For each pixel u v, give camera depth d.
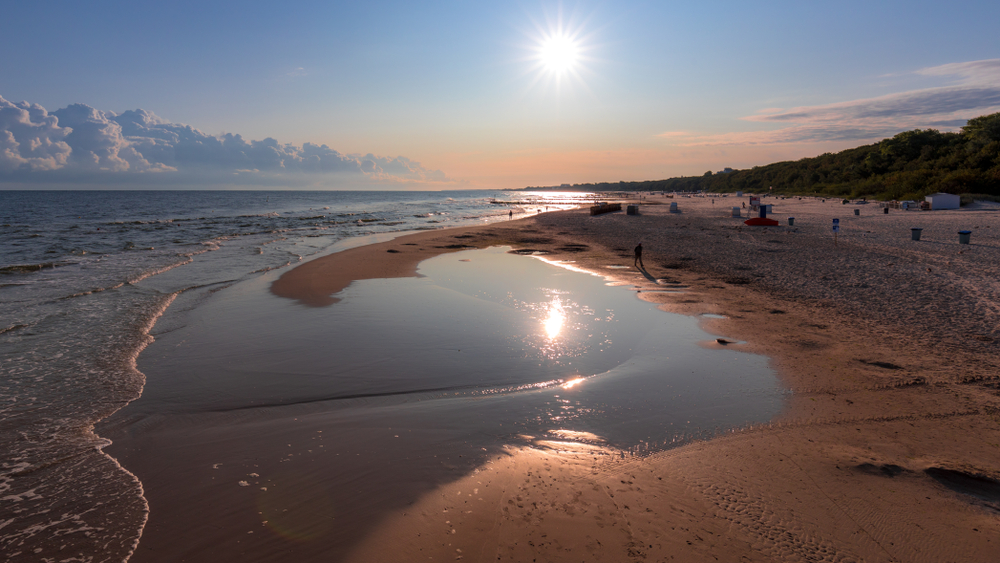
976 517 4.66
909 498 5.00
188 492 5.34
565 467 5.69
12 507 5.16
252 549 4.37
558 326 12.39
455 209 92.56
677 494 5.10
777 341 10.91
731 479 5.40
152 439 6.66
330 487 5.34
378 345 10.92
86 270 20.95
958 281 16.19
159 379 8.95
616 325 12.47
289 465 5.85
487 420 7.11
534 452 6.08
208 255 26.50
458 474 5.55
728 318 12.98
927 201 50.78
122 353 10.33
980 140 71.75
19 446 6.50
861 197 80.06
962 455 5.88
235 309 14.23
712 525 4.56
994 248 23.27
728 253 25.19
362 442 6.42
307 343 11.07
